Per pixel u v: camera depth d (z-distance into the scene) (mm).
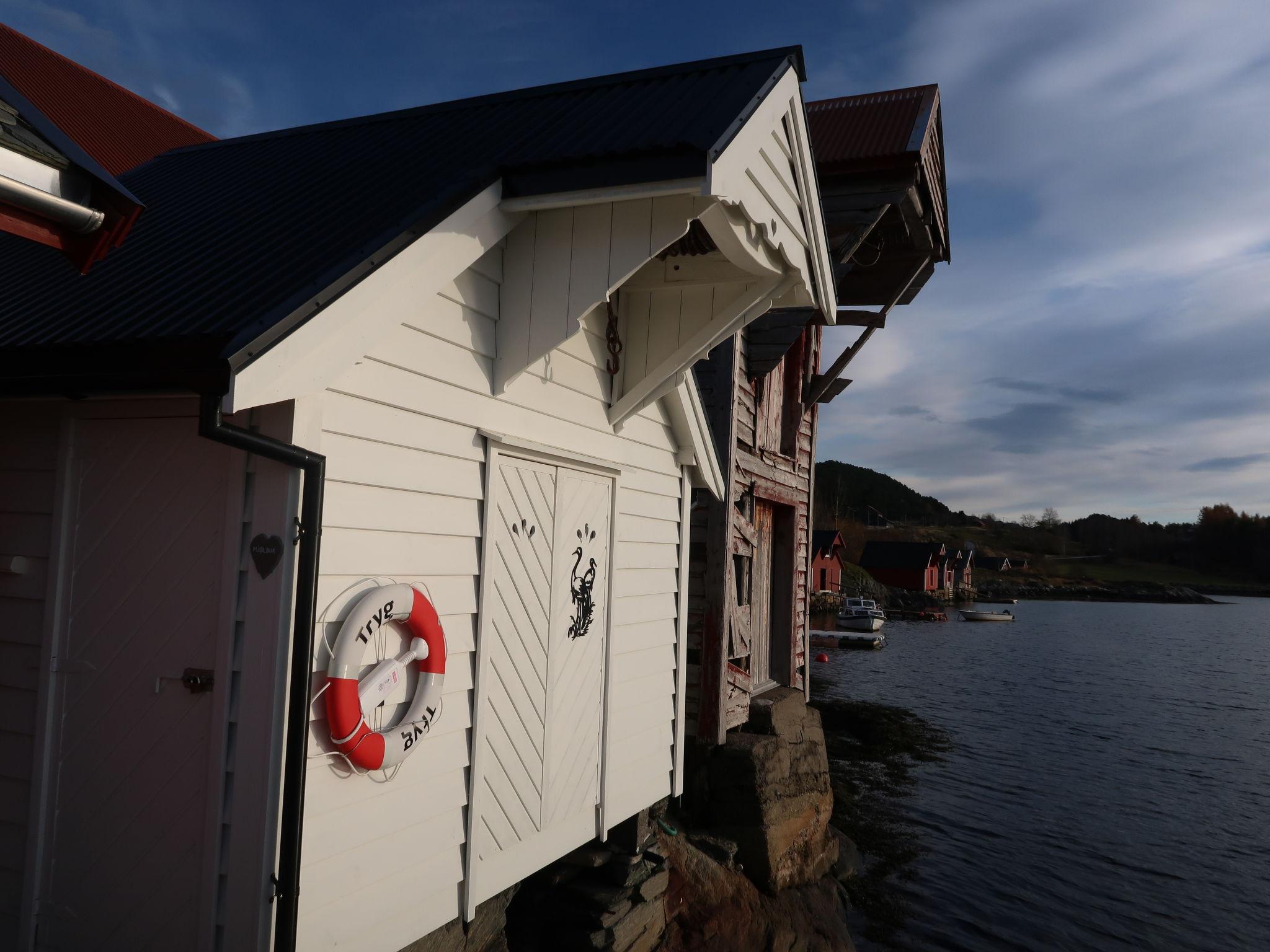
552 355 4949
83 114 9367
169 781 3387
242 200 4566
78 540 3662
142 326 3062
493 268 4371
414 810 3918
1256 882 11359
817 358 11781
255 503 3301
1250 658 41125
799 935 7578
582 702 5328
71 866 3549
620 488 5785
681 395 6258
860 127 9836
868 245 10852
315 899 3389
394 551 3787
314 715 3355
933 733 19719
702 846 7656
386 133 5281
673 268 5348
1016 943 8922
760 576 10273
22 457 3809
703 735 8172
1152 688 29734
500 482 4461
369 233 3672
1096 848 12344
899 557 84000
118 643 3547
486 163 4195
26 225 2514
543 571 4879
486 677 4355
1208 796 15562
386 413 3721
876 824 12617
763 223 4438
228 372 2797
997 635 51156
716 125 3852
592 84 5086
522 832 4719
